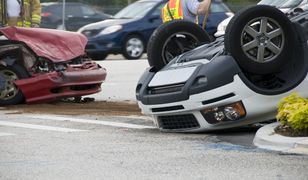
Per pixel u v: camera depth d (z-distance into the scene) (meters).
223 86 23.86
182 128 24.95
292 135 22.30
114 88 41.00
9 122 27.94
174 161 19.89
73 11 76.56
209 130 24.59
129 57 64.25
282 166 19.02
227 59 24.09
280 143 21.64
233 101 23.98
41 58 32.75
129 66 54.16
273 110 24.31
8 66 32.69
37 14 38.72
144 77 26.39
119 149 21.77
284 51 24.62
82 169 19.00
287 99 23.38
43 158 20.52
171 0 32.12
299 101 23.28
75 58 33.62
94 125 27.06
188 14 31.73
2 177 18.27
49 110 31.52
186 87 24.19
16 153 21.28
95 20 76.94
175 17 31.94
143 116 29.52
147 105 25.45
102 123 27.61
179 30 27.03
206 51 25.45
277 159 19.91
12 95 32.84
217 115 24.08
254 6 24.45
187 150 21.55
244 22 24.27
